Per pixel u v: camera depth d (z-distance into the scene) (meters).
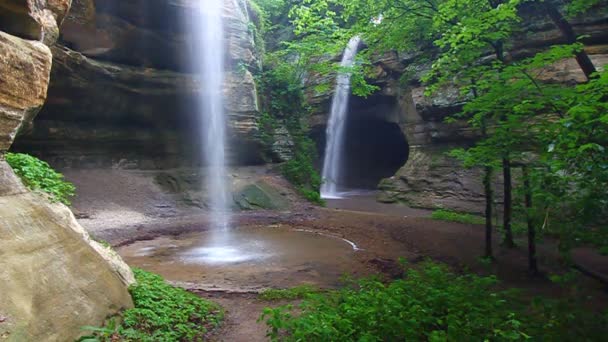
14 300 3.08
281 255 9.62
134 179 16.28
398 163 33.88
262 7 27.61
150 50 16.41
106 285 4.37
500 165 8.44
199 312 5.21
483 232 12.62
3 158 4.34
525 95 6.98
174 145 18.38
